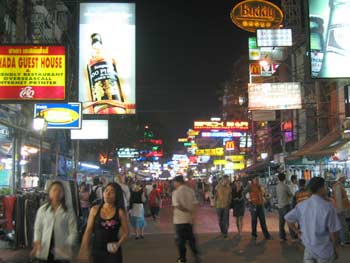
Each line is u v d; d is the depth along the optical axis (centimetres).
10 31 2083
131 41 2570
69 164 3061
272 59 3631
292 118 3644
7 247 1316
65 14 3209
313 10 2003
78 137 2603
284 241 1443
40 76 1628
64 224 704
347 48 1973
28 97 1619
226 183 1591
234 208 1609
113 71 2547
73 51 2892
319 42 1983
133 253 1265
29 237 1321
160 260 1159
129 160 6066
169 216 2591
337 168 2356
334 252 615
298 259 1135
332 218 613
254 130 4875
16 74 1627
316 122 3166
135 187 1631
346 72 1970
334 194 1358
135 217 1574
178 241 1110
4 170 1855
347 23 1980
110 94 2531
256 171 3716
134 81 2544
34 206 1359
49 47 1641
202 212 2828
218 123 4912
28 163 2236
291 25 3516
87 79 2542
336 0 2002
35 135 1998
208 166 7744
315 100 3142
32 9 2312
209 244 1408
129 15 2584
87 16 2575
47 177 2106
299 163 2400
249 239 1505
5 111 1734
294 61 3484
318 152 2108
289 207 1447
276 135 4212
